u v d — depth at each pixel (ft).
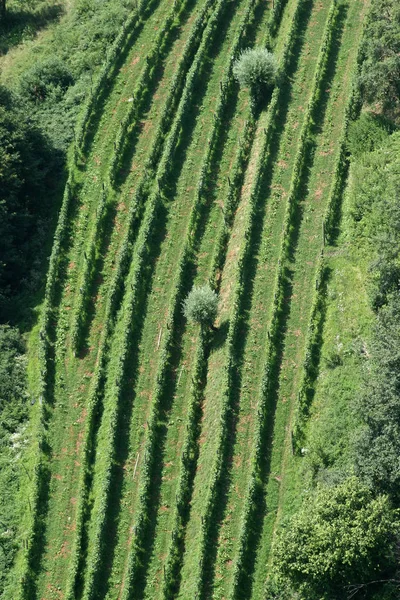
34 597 201.98
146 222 257.75
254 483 205.16
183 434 220.02
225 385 219.00
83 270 252.21
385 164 251.60
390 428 186.29
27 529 210.59
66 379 234.58
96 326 243.40
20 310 252.62
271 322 229.66
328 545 176.14
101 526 205.46
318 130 271.69
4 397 233.96
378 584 181.37
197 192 262.67
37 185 272.31
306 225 250.16
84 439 221.66
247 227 248.11
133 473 215.10
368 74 268.21
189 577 197.47
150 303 244.22
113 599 198.70
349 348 219.00
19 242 265.95
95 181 273.75
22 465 222.07
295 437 210.59
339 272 236.02
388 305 212.02
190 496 209.77
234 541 199.72
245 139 274.16
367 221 240.73
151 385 229.04
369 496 181.57
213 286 244.83
